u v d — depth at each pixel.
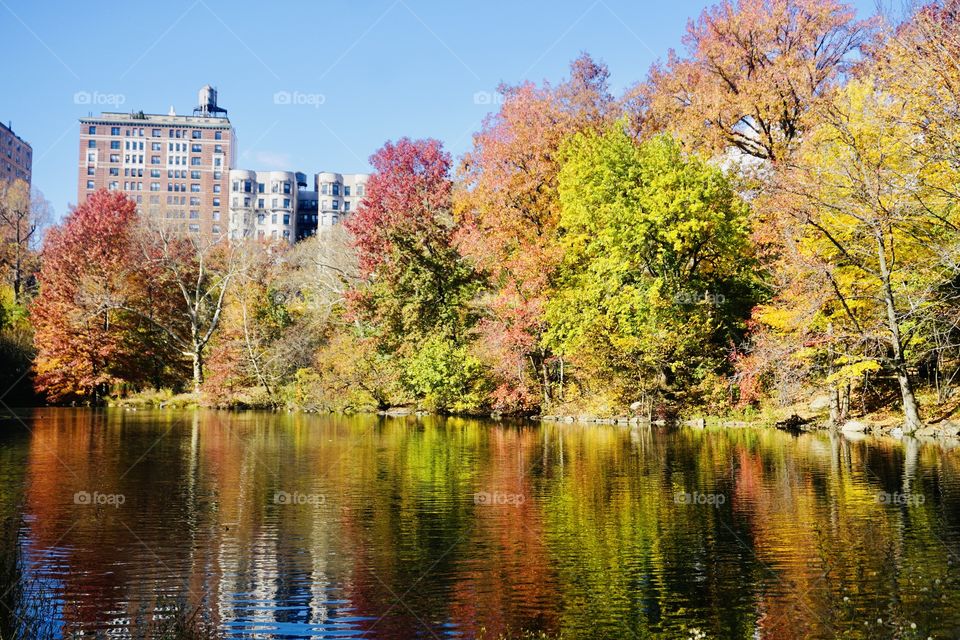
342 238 70.25
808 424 31.47
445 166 52.16
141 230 57.12
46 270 55.25
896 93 24.67
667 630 7.96
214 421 37.34
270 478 17.72
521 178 46.81
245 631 8.00
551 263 41.41
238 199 146.62
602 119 48.53
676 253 36.75
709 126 43.94
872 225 25.61
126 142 147.00
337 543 11.45
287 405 49.72
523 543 11.41
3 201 70.88
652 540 11.55
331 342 51.91
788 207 27.81
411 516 13.35
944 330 27.78
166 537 11.83
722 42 43.81
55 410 46.34
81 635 7.83
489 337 43.16
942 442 24.47
